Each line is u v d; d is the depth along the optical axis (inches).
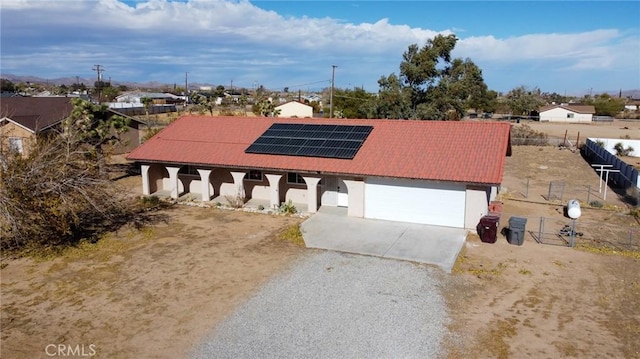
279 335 449.1
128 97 4411.9
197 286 558.3
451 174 754.8
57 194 657.6
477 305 507.2
